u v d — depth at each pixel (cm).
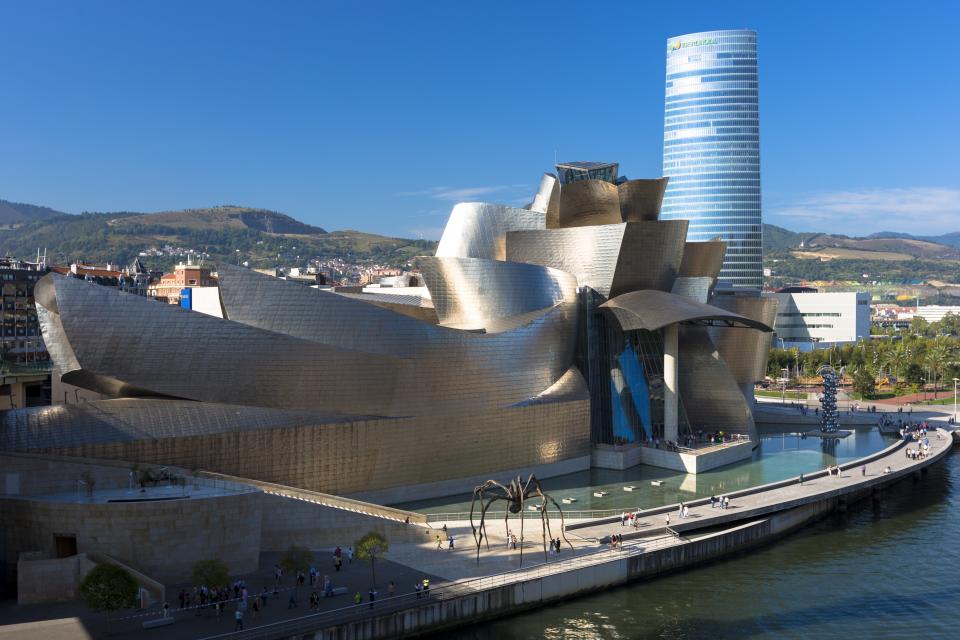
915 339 18525
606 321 8444
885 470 7662
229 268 5766
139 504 4300
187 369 5484
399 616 4178
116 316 5241
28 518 4359
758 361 10156
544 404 7388
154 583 4156
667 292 8581
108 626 3825
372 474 6228
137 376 5347
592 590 4991
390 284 13238
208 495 4525
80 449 5056
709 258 9981
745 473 7725
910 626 4534
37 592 4125
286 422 5775
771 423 11281
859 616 4675
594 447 8069
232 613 4050
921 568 5494
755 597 4966
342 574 4712
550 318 7638
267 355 5722
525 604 4691
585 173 9125
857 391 13800
